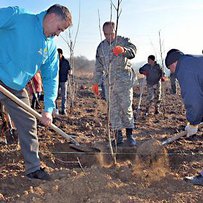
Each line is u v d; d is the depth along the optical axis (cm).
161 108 1194
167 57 430
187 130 486
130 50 583
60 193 394
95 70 616
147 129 801
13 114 431
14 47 408
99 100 1256
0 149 556
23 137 438
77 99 1401
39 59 420
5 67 414
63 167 536
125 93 604
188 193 406
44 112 447
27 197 384
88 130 771
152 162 501
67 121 857
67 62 994
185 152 595
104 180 418
